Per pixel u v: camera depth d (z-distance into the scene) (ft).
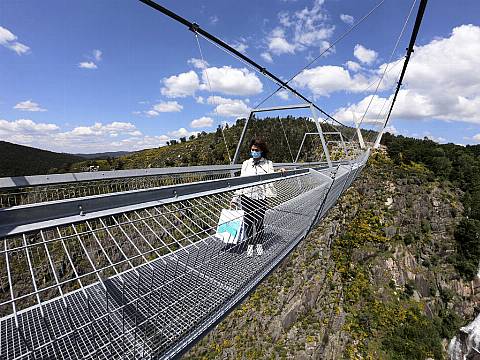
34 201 10.47
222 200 10.16
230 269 9.68
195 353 83.82
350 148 164.66
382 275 182.19
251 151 18.01
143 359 5.60
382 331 141.28
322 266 141.79
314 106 38.11
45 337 5.98
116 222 6.34
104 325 6.29
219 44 27.73
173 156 305.94
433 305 190.19
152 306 7.04
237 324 95.76
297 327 108.27
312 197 16.89
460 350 176.24
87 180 12.60
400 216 225.15
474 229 220.84
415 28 38.34
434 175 283.18
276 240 13.39
